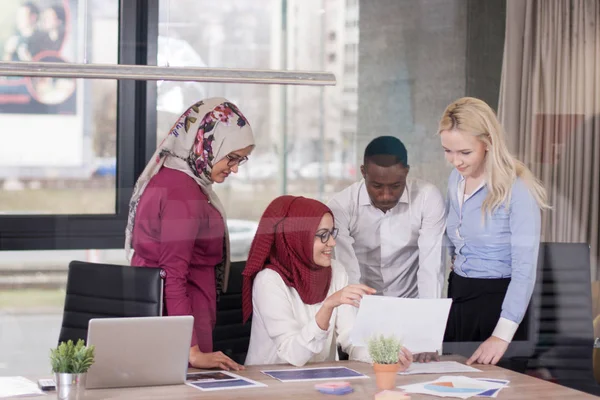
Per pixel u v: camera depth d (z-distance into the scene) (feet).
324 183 11.34
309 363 8.87
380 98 11.53
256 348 9.29
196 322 10.25
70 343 6.95
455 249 11.46
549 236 11.78
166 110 10.96
